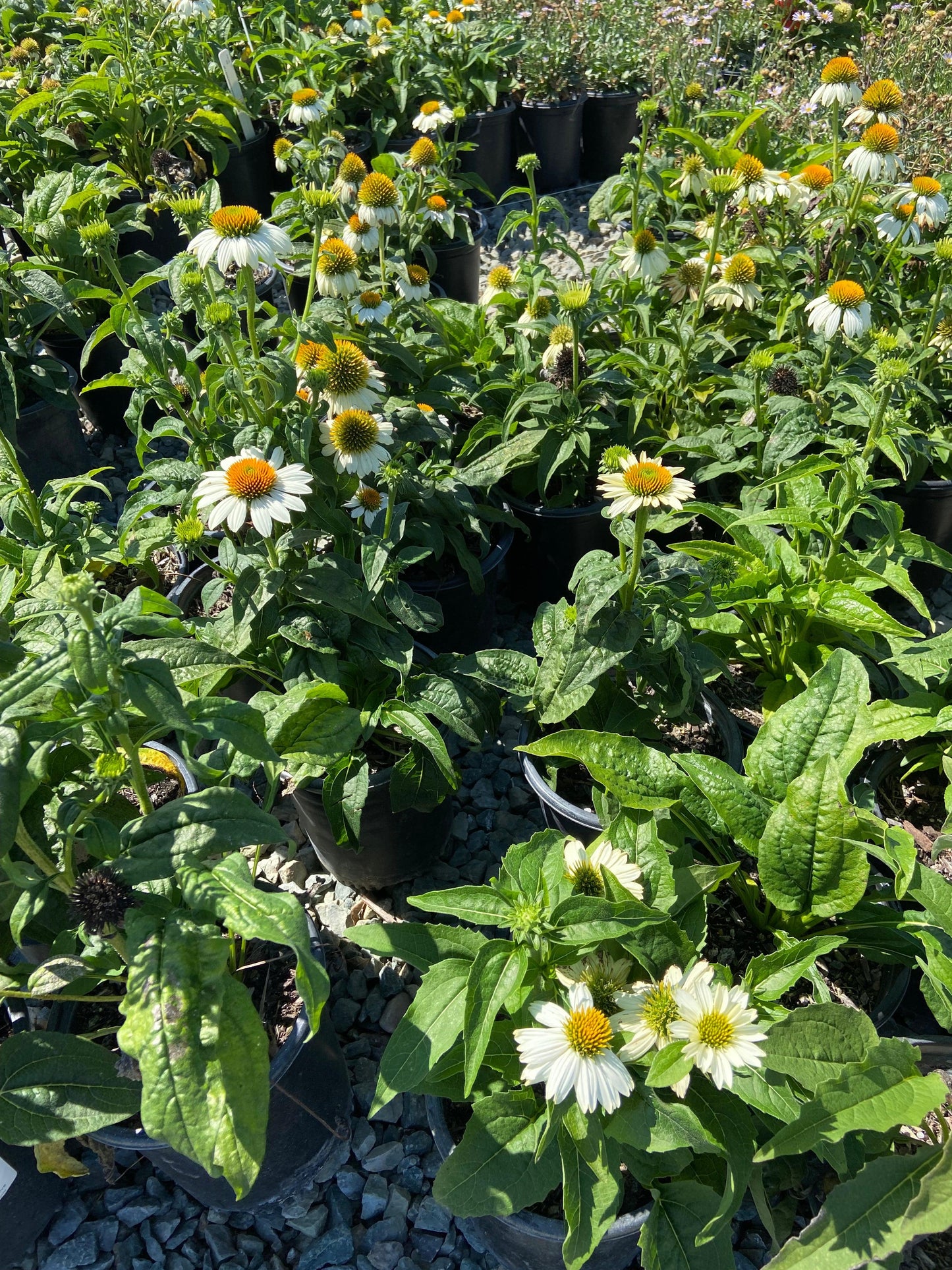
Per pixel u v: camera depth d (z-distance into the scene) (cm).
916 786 85
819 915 65
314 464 77
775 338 114
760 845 66
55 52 173
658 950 60
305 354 80
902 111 150
